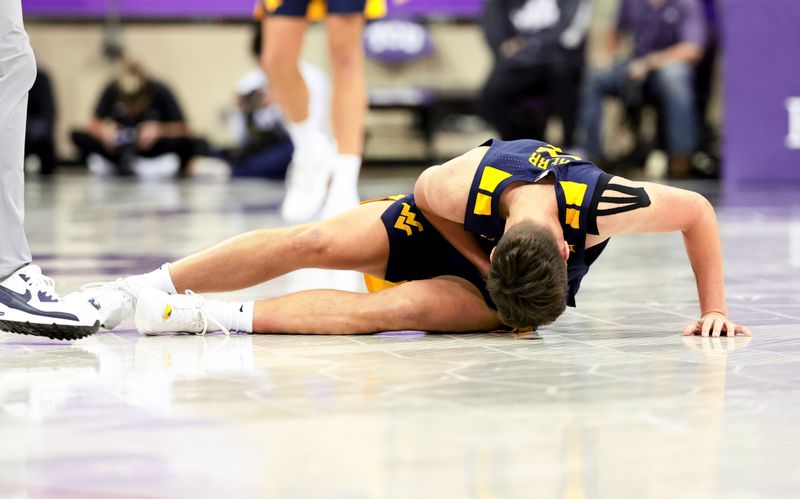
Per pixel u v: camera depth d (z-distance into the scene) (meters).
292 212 15.98
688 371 5.83
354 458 4.24
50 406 5.12
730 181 22.69
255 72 26.33
